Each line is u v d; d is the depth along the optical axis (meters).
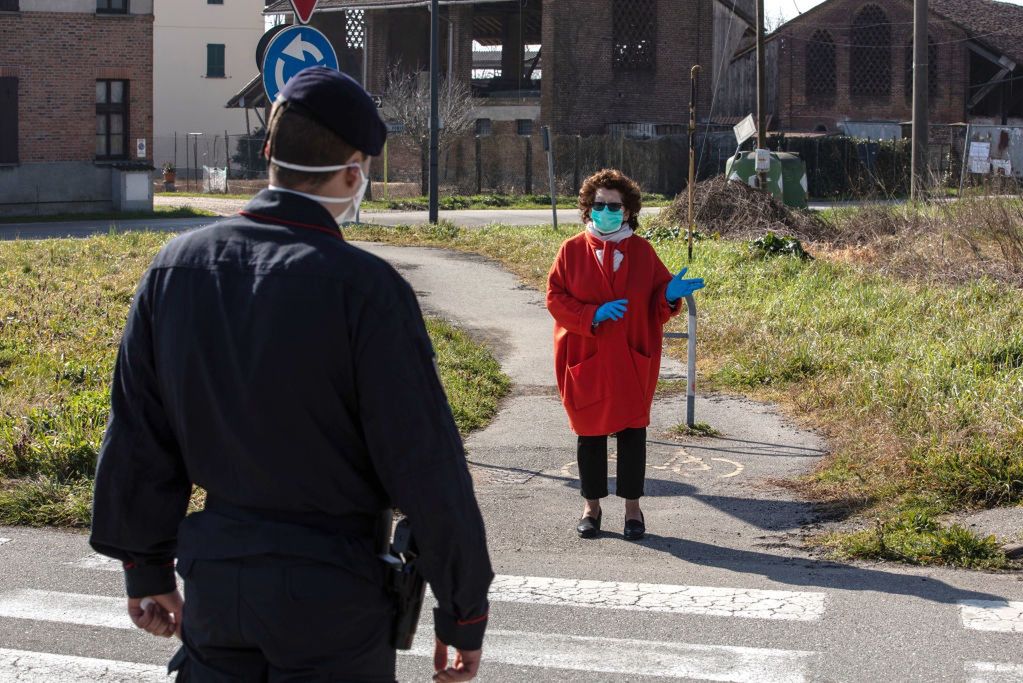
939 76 49.84
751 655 4.47
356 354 2.23
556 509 6.58
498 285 15.15
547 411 9.08
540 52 46.09
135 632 4.80
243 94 50.69
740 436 8.16
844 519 6.23
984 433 6.97
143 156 31.03
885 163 41.88
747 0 46.84
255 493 2.28
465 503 2.27
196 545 2.30
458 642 2.34
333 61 8.38
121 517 2.42
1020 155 44.28
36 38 29.42
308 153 2.33
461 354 10.67
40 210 29.81
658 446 7.95
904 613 4.88
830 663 4.39
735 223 20.66
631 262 5.84
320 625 2.22
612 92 45.28
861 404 8.37
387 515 2.41
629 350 5.83
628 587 5.26
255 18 63.66
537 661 4.44
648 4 45.44
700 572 5.47
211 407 2.28
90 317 11.64
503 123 42.19
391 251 18.78
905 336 10.38
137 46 30.66
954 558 5.51
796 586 5.23
